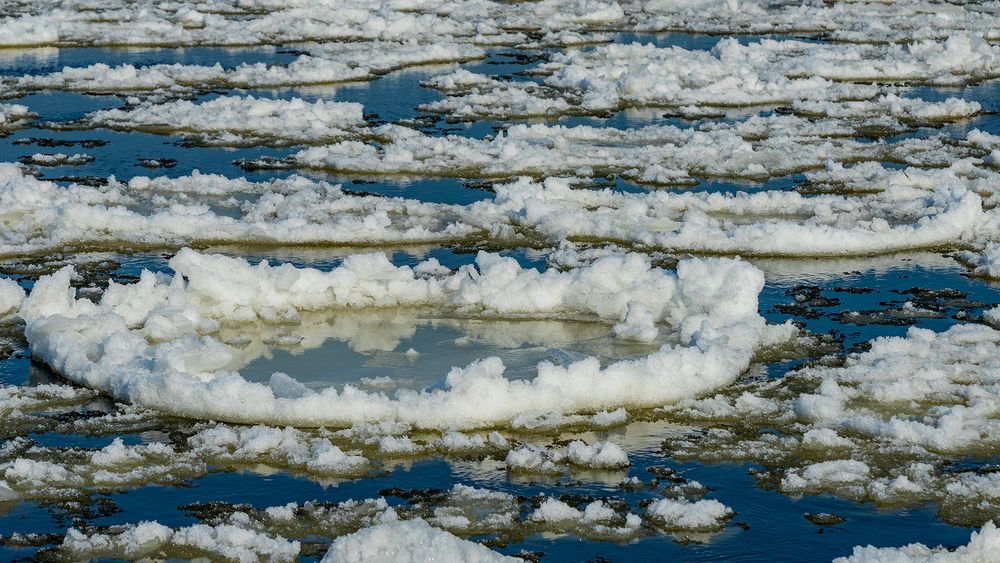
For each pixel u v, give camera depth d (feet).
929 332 74.79
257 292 78.33
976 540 50.78
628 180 115.03
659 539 52.90
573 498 56.08
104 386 66.54
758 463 59.88
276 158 119.96
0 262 89.30
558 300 79.25
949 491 56.75
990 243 93.66
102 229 95.66
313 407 62.64
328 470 58.13
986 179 112.68
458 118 141.38
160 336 72.79
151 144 126.72
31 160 117.60
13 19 201.67
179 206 98.63
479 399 63.31
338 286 79.97
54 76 159.74
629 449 61.00
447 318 77.77
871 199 108.06
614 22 224.74
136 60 178.50
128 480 57.26
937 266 91.04
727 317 75.46
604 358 70.85
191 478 57.77
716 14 231.71
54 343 70.13
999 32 204.33
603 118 143.64
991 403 64.75
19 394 65.77
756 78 158.40
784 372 70.38
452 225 97.66
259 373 68.59
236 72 164.86
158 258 90.68
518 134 129.90
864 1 245.86
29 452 59.57
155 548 51.44
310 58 173.27
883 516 55.06
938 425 62.64
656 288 77.92
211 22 210.59
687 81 162.30
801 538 53.26
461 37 204.64
